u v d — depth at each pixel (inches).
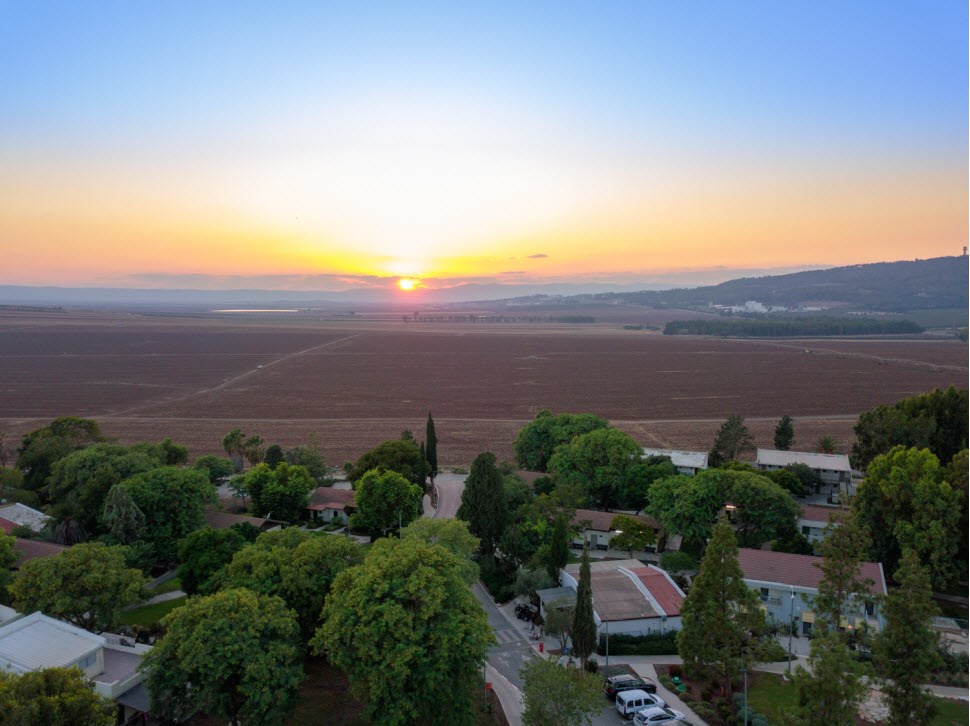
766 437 5487.2
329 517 3427.7
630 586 2340.1
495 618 2358.5
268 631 1592.0
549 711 1488.7
